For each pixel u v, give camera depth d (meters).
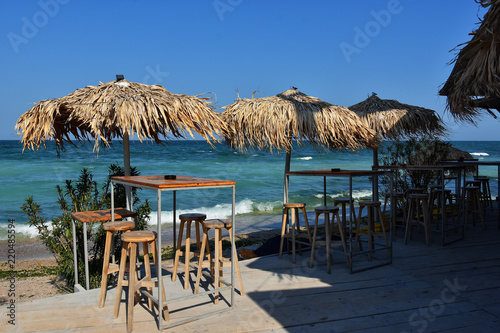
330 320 2.91
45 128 3.69
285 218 4.79
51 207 13.67
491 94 3.10
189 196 16.20
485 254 4.85
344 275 4.02
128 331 2.70
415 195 5.38
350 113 5.45
